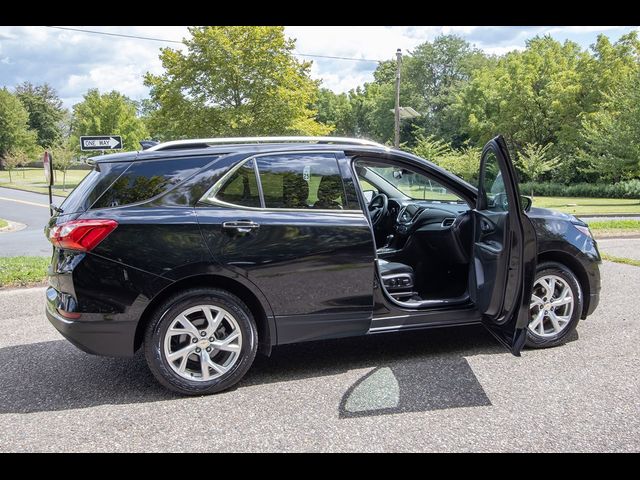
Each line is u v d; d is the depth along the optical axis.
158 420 3.08
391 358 4.00
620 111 32.62
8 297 5.95
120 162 3.40
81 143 13.35
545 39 51.81
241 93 23.20
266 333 3.53
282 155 3.62
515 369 3.71
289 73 23.25
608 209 21.97
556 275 4.03
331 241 3.54
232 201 3.46
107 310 3.21
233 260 3.36
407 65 73.69
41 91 90.81
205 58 22.69
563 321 4.08
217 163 3.49
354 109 84.06
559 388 3.38
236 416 3.12
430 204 4.75
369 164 3.88
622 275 6.58
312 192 3.62
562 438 2.78
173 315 3.30
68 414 3.18
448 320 3.90
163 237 3.26
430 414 3.08
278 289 3.47
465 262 4.02
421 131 65.62
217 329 3.46
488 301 3.61
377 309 3.72
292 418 3.08
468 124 52.06
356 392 3.41
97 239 3.18
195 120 22.59
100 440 2.87
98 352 3.28
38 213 21.45
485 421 2.98
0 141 68.62
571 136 41.34
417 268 4.34
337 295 3.60
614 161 31.64
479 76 55.09
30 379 3.71
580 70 43.62
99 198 3.30
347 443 2.78
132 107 49.50
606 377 3.52
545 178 43.38
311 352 4.18
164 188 3.38
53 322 3.39
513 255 3.38
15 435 2.93
